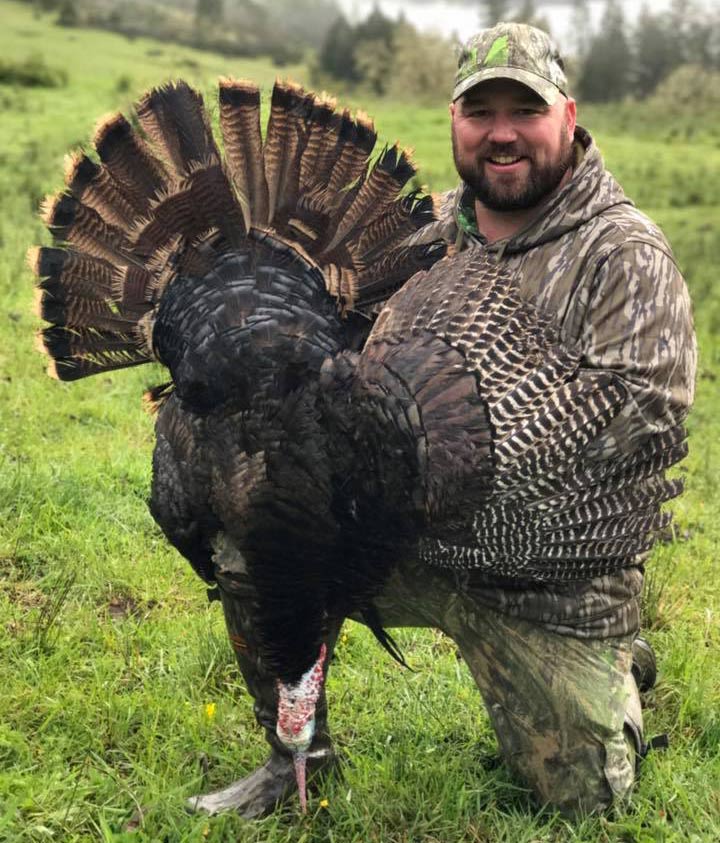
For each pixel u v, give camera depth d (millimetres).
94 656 3887
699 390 7965
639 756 3381
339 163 3322
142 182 3219
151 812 3094
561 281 3053
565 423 2816
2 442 5445
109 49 42250
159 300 3135
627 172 20781
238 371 2883
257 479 2793
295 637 2848
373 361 2879
